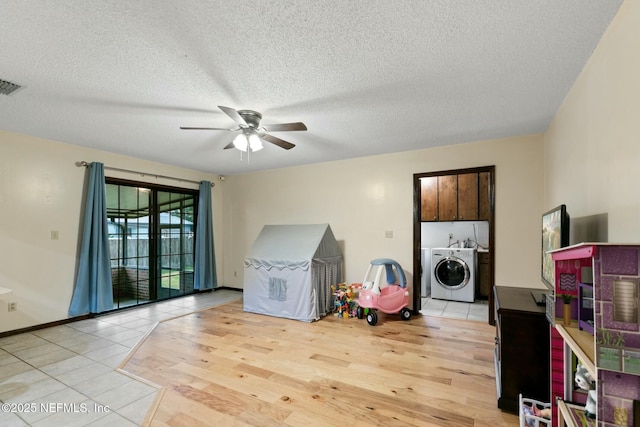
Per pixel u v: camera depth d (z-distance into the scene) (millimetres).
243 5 1486
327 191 5039
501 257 3781
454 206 5164
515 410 2033
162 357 2914
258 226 5785
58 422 1945
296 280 4133
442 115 2984
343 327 3803
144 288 4934
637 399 896
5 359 2863
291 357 2916
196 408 2098
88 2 1460
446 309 4711
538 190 3596
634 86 1402
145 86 2336
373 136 3668
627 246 926
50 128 3318
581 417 1208
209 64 2033
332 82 2293
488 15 1572
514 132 3551
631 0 1417
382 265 4098
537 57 1968
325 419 1982
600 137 1821
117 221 4570
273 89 2398
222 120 3049
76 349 3094
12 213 3490
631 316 915
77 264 4039
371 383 2432
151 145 3986
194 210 5789
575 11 1544
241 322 4008
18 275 3533
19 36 1719
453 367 2699
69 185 3957
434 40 1789
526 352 2035
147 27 1652
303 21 1611
